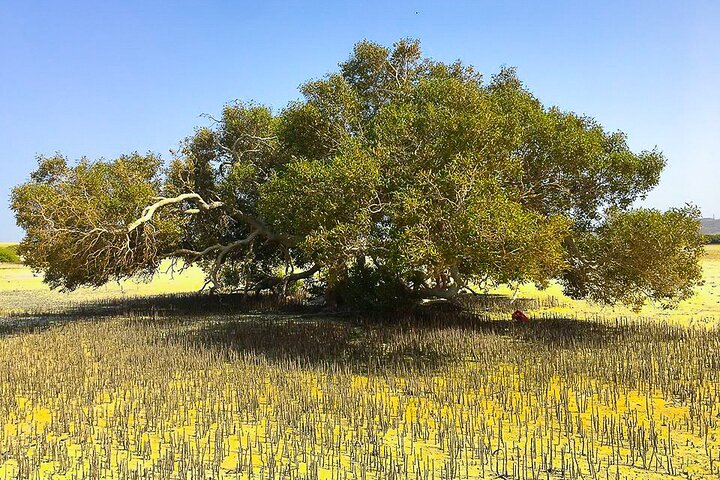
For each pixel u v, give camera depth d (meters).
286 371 15.03
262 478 8.40
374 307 23.95
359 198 16.44
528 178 20.50
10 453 9.31
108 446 9.73
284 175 20.23
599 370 14.44
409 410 11.65
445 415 11.26
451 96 17.69
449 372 14.94
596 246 19.95
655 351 16.44
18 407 12.08
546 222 16.41
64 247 21.38
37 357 16.84
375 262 18.64
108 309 31.05
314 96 22.11
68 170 23.09
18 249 21.16
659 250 18.12
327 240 16.16
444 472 8.59
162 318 26.41
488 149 16.61
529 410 11.59
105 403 12.30
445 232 15.00
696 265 19.23
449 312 25.39
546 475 8.49
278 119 25.12
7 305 34.53
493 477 8.46
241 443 9.86
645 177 20.94
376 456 9.15
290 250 29.42
